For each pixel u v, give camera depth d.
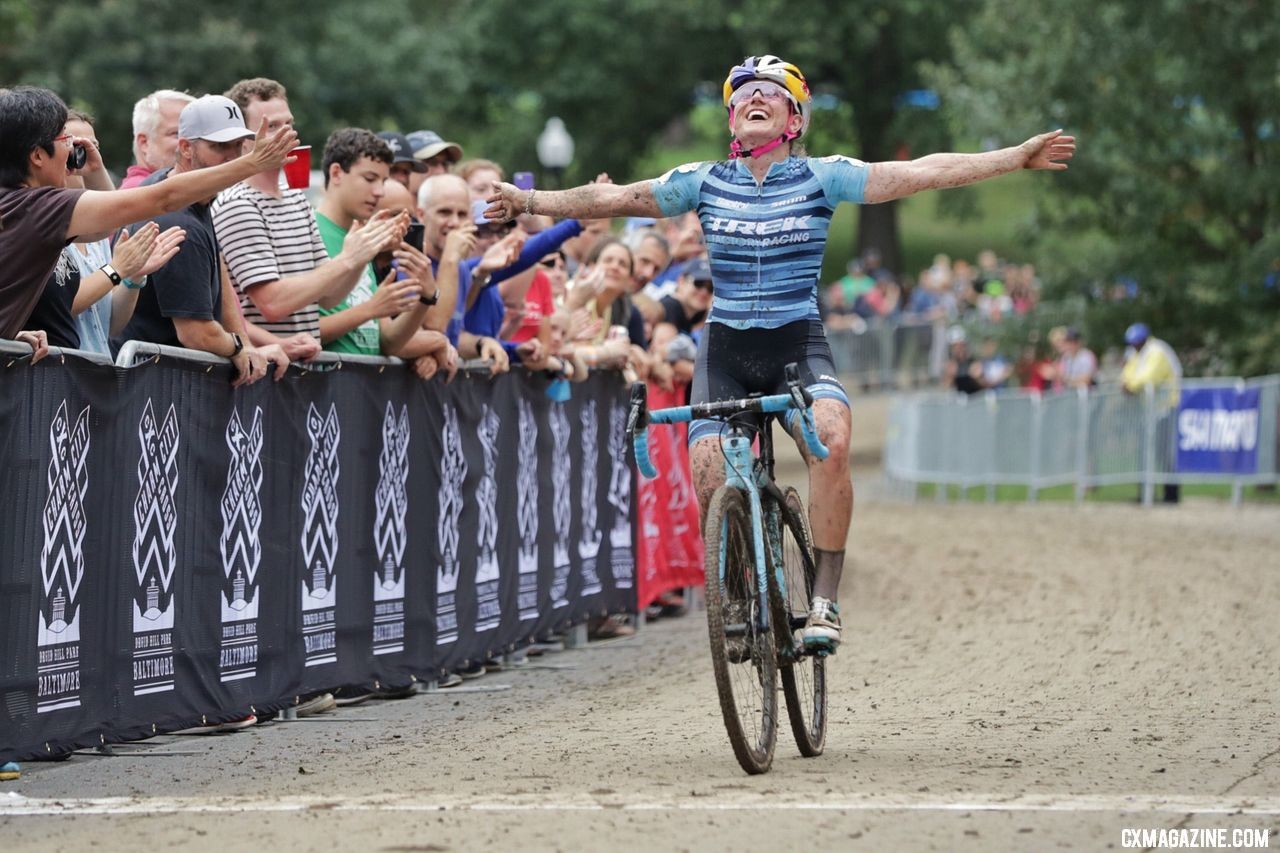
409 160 22.16
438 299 19.95
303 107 81.25
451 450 20.69
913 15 101.31
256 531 16.92
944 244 131.25
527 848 11.08
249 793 13.41
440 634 20.39
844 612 27.84
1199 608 26.92
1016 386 68.44
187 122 16.73
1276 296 59.81
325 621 18.09
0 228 13.84
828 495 14.58
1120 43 59.59
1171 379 50.66
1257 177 59.03
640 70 106.75
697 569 29.77
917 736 16.25
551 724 17.31
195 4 77.00
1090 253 62.81
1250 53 58.22
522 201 15.09
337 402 18.22
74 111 17.30
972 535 41.12
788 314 14.70
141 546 15.26
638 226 31.88
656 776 13.85
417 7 109.12
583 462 25.09
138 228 16.22
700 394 14.79
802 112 14.92
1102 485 51.69
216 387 16.23
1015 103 61.66
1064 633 24.58
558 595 24.03
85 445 14.50
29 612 13.93
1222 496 52.44
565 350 23.94
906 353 83.44
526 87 109.50
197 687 16.08
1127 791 13.11
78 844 11.41
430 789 13.36
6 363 13.48
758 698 14.20
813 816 11.99
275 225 18.56
